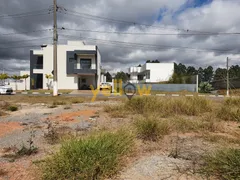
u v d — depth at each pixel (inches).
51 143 138.3
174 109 255.8
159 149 124.5
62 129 177.0
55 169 85.1
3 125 202.5
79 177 82.8
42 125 201.5
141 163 103.0
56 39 635.5
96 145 99.3
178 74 1285.7
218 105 288.0
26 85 1238.3
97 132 134.0
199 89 1020.5
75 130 173.5
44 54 1182.9
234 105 271.0
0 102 389.4
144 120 165.3
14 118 245.6
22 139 149.9
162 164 100.7
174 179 85.0
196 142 137.3
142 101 279.6
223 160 90.4
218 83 1127.6
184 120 193.3
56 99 504.1
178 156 110.9
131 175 89.6
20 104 400.5
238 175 79.7
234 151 98.4
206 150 118.7
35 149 124.2
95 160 89.8
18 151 119.7
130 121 203.9
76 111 299.7
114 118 232.2
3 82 1253.7
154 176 88.1
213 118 213.6
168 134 159.2
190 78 1092.5
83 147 95.2
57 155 93.1
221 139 140.5
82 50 1175.6
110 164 91.3
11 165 103.4
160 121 168.7
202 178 85.1
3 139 151.3
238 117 212.5
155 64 1457.9
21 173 94.3
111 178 87.0
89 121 218.8
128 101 294.2
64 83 1190.3
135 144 126.1
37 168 96.5
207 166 94.0
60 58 1189.7
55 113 282.7
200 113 249.3
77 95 681.0
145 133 149.0
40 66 1199.6
